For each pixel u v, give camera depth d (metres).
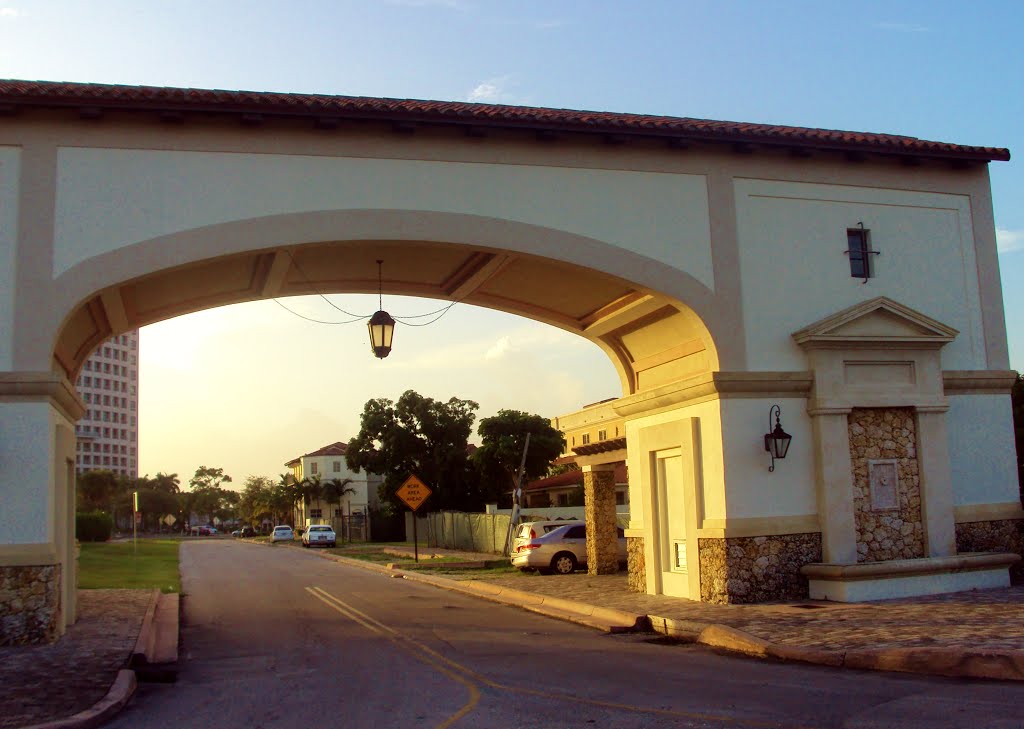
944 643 9.76
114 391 159.00
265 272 15.80
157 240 13.15
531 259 14.84
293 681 9.91
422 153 14.29
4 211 12.80
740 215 15.65
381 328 15.22
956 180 17.05
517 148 14.70
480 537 39.47
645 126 14.93
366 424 57.81
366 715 8.02
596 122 14.66
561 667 10.27
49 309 12.67
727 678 9.27
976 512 15.96
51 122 13.10
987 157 16.84
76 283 12.81
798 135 15.66
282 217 13.63
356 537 69.88
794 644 10.58
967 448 16.14
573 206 14.83
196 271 14.46
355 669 10.52
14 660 10.96
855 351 15.47
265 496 117.69
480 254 15.13
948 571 14.97
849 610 13.22
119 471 157.38
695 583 15.38
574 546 24.56
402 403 57.84
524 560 24.58
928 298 16.50
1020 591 14.77
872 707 7.62
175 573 28.98
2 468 12.18
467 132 14.38
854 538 15.03
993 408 16.44
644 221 15.12
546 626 14.34
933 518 15.45
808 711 7.58
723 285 15.32
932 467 15.62
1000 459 16.30
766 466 15.03
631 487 18.16
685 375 16.84
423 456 57.22
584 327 18.84
